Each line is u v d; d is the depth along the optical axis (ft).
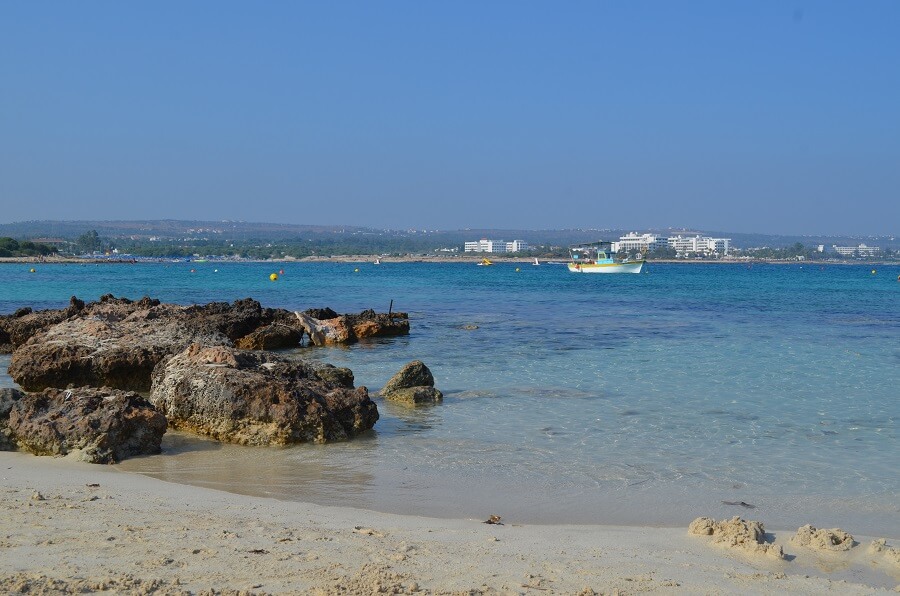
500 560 27.81
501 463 43.73
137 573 25.00
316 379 54.95
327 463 43.83
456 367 80.38
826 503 37.06
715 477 41.22
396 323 112.68
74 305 100.48
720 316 143.13
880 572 28.22
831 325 124.77
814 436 50.39
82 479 39.14
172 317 100.42
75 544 27.78
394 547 28.89
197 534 29.55
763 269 613.93
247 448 47.55
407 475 41.29
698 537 31.55
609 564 27.86
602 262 418.10
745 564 28.58
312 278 343.46
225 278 332.39
